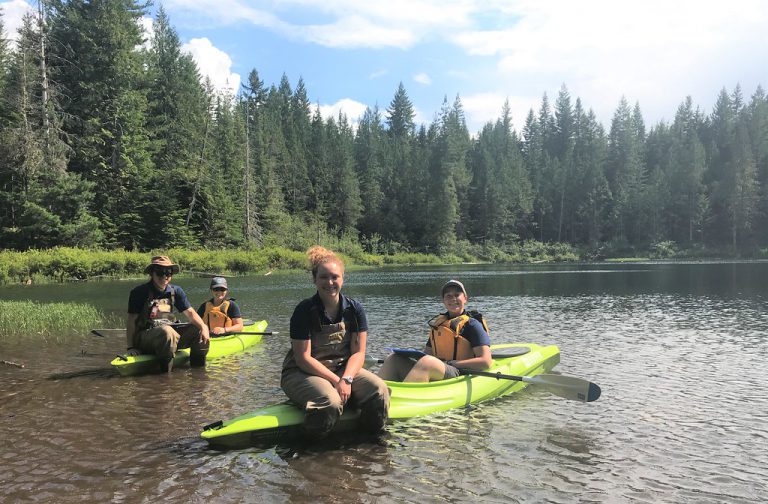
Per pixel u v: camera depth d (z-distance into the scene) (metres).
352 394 4.54
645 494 3.44
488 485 3.54
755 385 6.15
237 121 52.00
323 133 71.94
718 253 62.81
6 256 25.16
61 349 8.27
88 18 38.62
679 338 9.23
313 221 59.00
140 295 6.81
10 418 4.92
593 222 71.56
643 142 84.25
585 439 4.42
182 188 42.75
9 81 32.25
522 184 74.06
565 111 91.25
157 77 44.09
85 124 36.44
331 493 3.41
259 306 14.55
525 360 6.35
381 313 12.95
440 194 64.50
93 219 31.72
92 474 3.70
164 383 6.20
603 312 12.91
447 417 4.97
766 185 65.69
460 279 27.55
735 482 3.63
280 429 4.29
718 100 78.81
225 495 3.38
